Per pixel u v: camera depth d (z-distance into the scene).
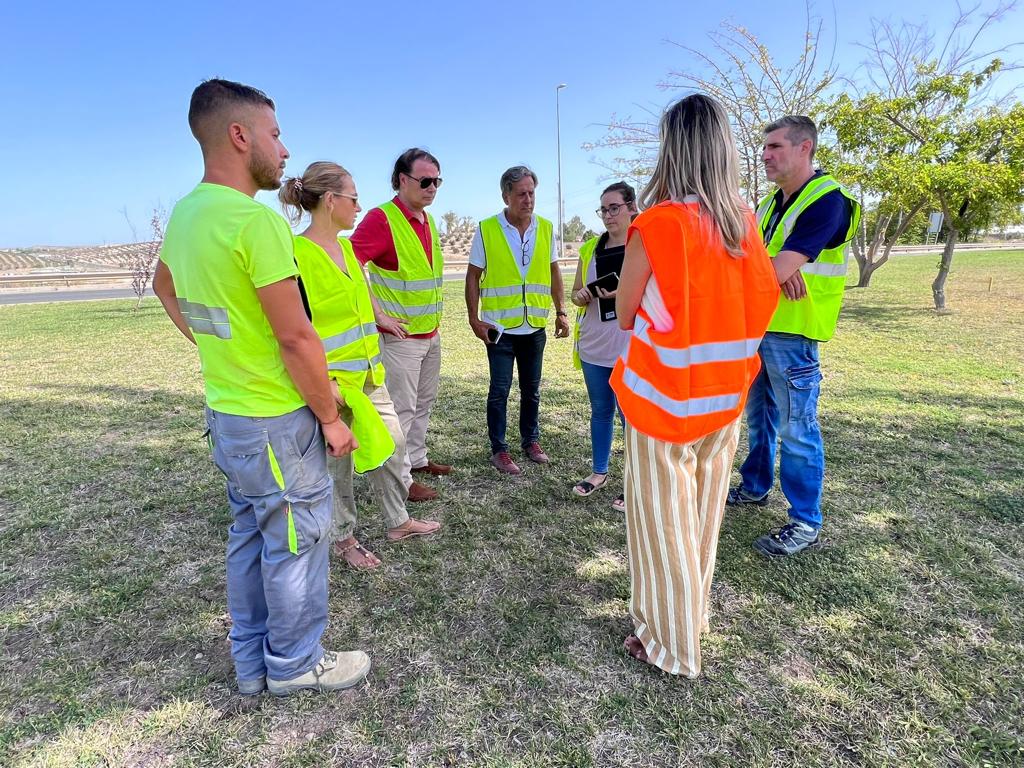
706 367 1.68
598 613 2.28
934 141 9.27
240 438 1.60
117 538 2.91
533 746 1.67
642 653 1.99
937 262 24.64
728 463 1.87
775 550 2.61
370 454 2.25
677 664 1.86
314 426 1.72
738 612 2.25
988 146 9.09
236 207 1.47
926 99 9.80
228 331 1.52
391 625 2.22
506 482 3.52
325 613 1.90
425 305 3.12
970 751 1.62
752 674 1.93
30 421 4.83
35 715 1.79
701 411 1.70
